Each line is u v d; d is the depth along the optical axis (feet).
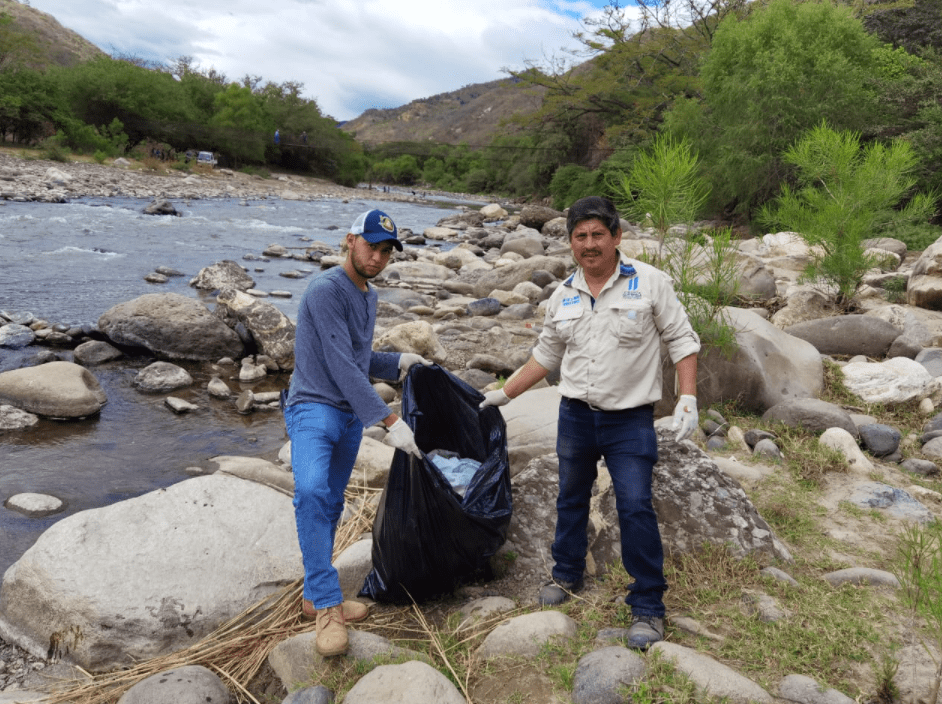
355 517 13.44
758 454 15.96
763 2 109.19
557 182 152.46
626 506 9.54
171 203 78.33
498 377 24.66
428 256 53.88
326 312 9.73
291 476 16.61
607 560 11.56
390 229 9.87
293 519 12.40
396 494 10.52
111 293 33.86
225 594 10.82
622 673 8.38
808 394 19.15
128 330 25.75
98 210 66.49
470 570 11.06
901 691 8.38
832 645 9.20
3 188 70.69
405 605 11.08
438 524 10.48
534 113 164.76
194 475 17.03
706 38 125.18
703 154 71.31
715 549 11.42
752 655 9.12
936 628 9.48
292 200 114.62
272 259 48.34
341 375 9.69
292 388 10.19
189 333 25.79
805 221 28.55
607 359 9.43
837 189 28.30
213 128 165.17
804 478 14.83
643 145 112.78
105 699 9.32
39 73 136.36
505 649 9.36
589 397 9.57
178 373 23.57
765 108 65.72
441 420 12.64
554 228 84.94
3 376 20.53
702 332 18.52
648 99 129.70
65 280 35.78
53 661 10.22
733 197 69.77
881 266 34.81
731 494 12.17
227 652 10.10
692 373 9.40
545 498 12.60
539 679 8.81
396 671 8.60
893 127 61.82
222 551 11.36
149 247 48.42
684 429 9.06
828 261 27.02
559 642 9.32
